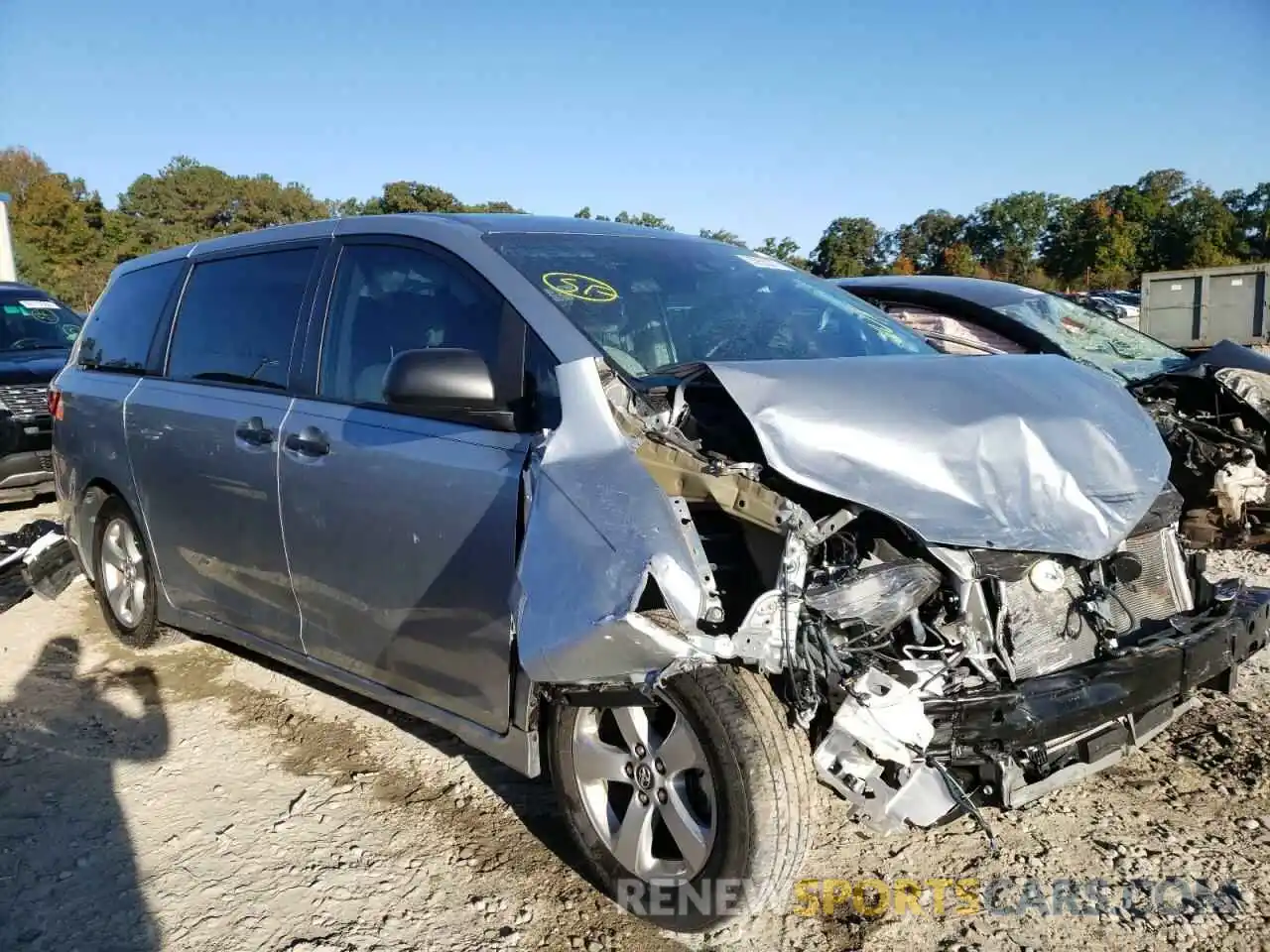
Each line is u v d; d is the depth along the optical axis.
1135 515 2.73
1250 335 15.41
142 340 4.56
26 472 7.30
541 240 3.38
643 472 2.47
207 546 3.99
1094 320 7.19
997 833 3.17
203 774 3.63
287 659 3.77
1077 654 2.75
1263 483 5.57
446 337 3.15
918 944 2.66
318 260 3.71
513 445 2.84
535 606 2.42
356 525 3.22
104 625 5.27
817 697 2.40
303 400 3.55
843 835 3.19
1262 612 3.11
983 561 2.58
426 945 2.68
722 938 2.70
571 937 2.71
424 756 3.76
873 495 2.49
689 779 2.67
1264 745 3.67
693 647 2.28
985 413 2.65
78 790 3.52
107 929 2.74
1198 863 2.98
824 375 2.69
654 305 3.25
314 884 2.95
